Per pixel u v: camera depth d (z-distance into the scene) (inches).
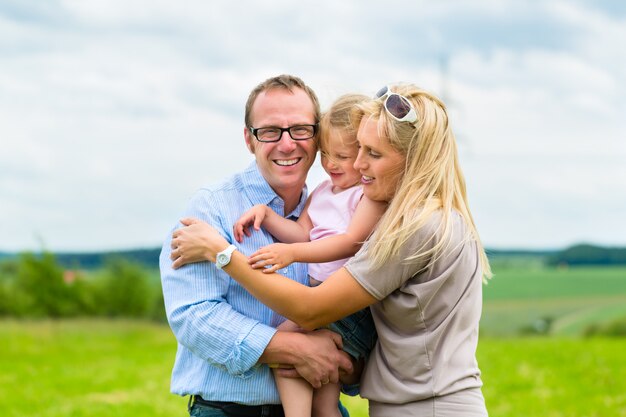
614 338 837.2
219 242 143.9
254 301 149.6
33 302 1207.6
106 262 1342.3
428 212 135.6
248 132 159.6
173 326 150.3
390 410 141.8
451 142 141.5
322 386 149.7
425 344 137.7
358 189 152.3
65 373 561.3
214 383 149.0
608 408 425.7
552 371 537.0
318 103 159.0
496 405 440.1
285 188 156.5
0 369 585.9
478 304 143.7
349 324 147.3
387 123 137.3
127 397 458.3
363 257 138.5
